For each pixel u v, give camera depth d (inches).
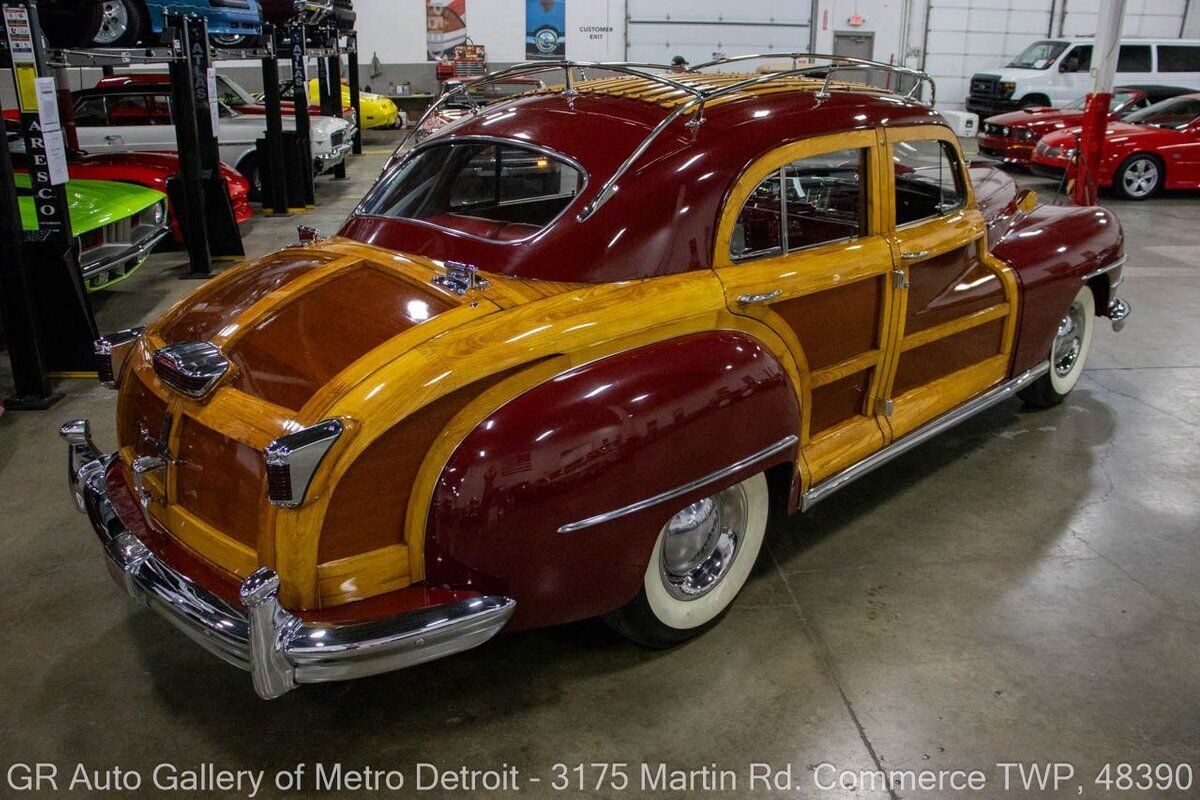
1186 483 157.8
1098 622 118.6
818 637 115.0
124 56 246.2
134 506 104.2
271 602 78.8
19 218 181.5
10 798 89.9
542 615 92.2
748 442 101.0
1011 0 833.5
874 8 835.4
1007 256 155.4
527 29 832.9
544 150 108.9
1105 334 240.5
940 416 143.5
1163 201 448.8
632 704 103.1
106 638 115.1
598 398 89.4
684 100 113.4
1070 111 510.3
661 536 103.3
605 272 98.5
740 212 105.9
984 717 101.3
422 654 84.2
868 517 145.8
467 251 103.8
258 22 330.3
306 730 99.5
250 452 84.7
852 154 121.6
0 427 179.2
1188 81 639.8
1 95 594.6
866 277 120.2
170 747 97.0
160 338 103.3
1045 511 147.7
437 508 85.3
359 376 83.4
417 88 833.5
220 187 318.3
